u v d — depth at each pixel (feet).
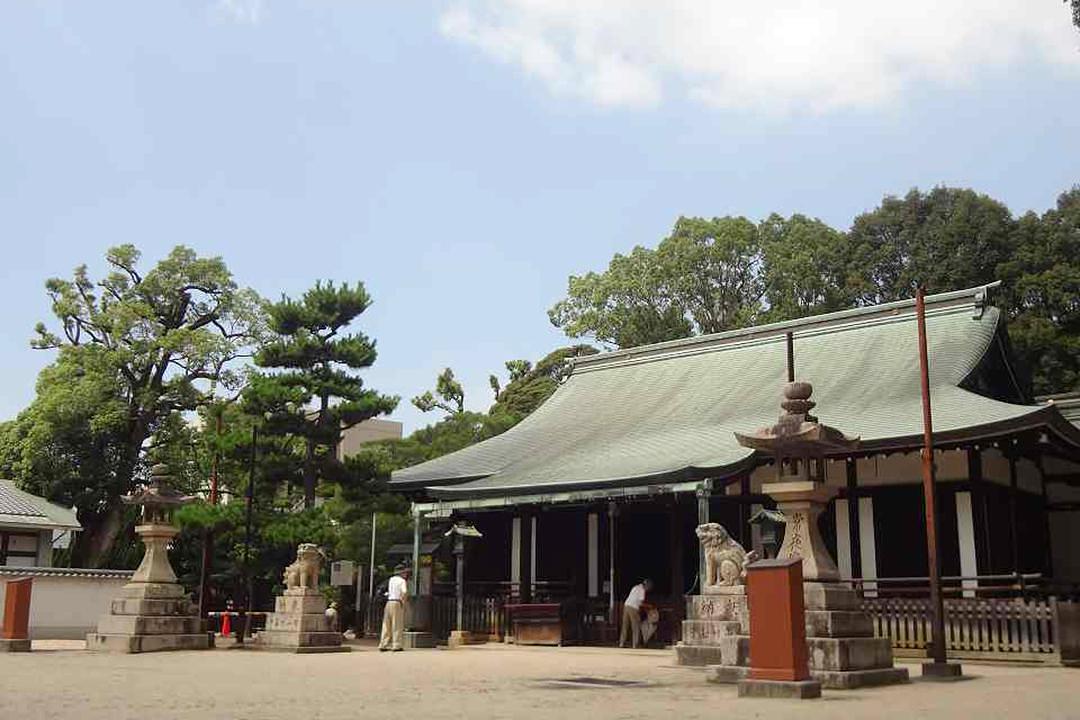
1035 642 59.00
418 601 86.48
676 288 172.65
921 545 76.07
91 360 143.02
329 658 60.70
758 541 67.72
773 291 170.71
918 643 64.39
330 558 110.01
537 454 95.86
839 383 86.43
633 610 74.84
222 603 108.88
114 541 143.43
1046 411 67.05
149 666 52.19
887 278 165.78
